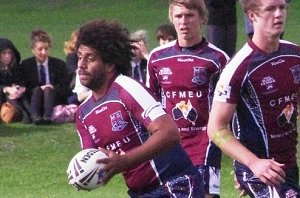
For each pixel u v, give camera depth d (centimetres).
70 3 4797
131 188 980
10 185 1853
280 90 998
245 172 1027
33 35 2283
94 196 1688
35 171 1972
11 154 2098
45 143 2167
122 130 945
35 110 2269
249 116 1008
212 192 1312
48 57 2292
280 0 968
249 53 992
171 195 966
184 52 1345
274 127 1010
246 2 987
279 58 995
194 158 1316
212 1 1958
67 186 1834
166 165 964
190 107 1330
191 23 1330
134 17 4400
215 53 1341
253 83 992
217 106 991
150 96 934
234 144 962
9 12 4625
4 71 2280
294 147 1032
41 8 4712
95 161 918
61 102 2306
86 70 938
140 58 2094
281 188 1017
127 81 944
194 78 1332
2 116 2280
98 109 952
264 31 977
